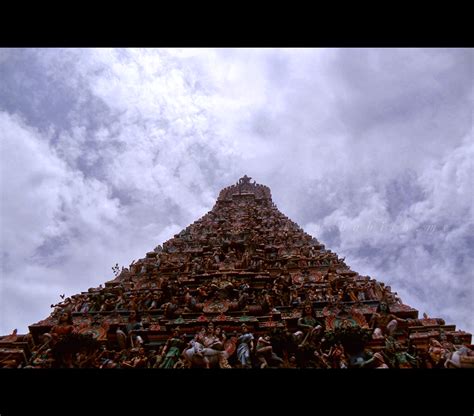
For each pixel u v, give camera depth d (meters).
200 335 14.56
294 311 17.19
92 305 19.12
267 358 13.42
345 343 13.41
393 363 12.73
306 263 24.61
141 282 23.06
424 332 14.25
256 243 28.47
